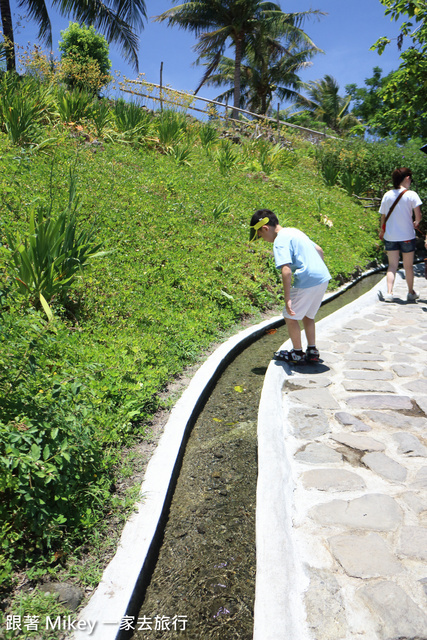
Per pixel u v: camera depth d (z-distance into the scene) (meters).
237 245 7.52
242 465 3.07
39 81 10.23
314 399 3.81
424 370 4.39
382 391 3.93
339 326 5.94
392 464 2.85
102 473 2.65
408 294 7.20
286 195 11.38
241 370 4.64
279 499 2.52
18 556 2.06
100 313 4.54
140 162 9.52
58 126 9.45
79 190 6.81
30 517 2.16
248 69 32.91
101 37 27.45
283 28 28.06
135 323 4.62
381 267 10.11
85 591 1.98
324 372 4.41
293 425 3.38
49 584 1.96
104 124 10.55
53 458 2.34
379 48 9.36
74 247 4.27
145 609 2.02
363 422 3.40
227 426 3.58
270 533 2.27
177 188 8.70
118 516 2.42
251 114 17.16
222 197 9.21
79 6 16.44
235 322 5.72
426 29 8.88
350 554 2.14
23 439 2.23
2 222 4.95
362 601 1.88
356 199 13.84
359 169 14.23
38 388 2.72
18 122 7.77
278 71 32.94
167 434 3.20
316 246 4.44
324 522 2.36
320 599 1.90
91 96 10.88
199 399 3.79
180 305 5.40
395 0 8.83
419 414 3.50
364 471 2.80
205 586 2.13
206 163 11.59
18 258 4.07
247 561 2.28
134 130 10.85
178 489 2.83
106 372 3.54
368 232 11.27
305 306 4.27
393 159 13.26
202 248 6.83
